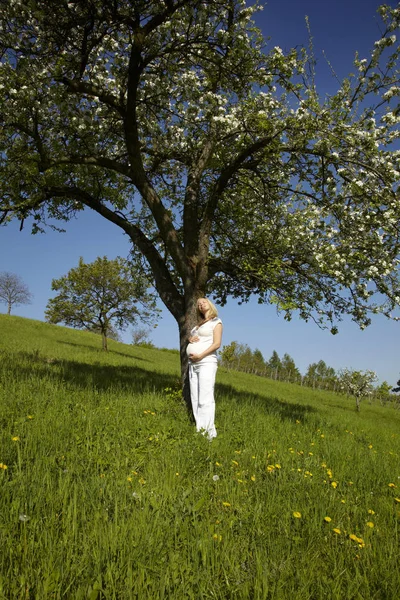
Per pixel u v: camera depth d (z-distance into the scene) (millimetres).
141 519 2906
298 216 10000
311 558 2818
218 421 7016
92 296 31516
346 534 3199
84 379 9906
